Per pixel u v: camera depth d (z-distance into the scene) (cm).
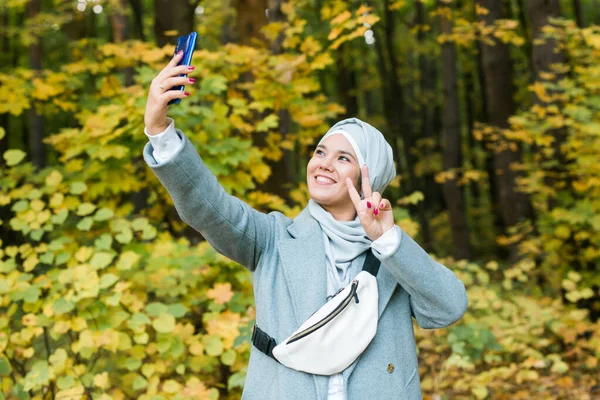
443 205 1720
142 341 277
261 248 169
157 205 422
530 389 448
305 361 152
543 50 595
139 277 326
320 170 174
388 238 154
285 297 163
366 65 1327
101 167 380
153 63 409
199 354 288
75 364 298
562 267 581
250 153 380
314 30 716
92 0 631
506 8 1132
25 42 666
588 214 532
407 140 1313
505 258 1275
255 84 405
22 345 288
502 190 849
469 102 1452
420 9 1177
